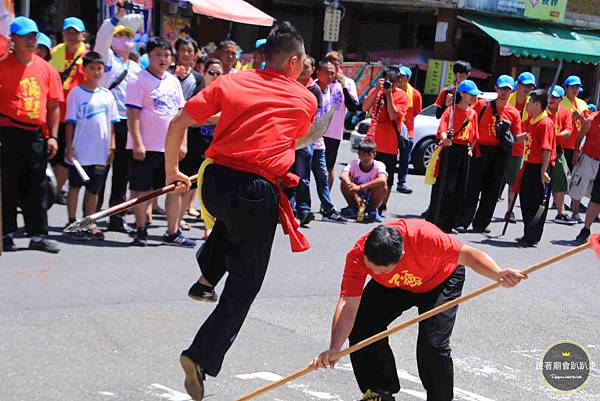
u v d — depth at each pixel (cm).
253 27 2466
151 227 955
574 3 2438
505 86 1072
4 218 786
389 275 475
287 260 873
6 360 548
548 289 862
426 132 1642
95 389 518
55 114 803
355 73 2056
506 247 1051
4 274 720
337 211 1146
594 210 1099
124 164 901
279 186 437
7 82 760
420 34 2566
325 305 729
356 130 1700
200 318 661
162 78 848
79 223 455
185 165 924
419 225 471
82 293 691
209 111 433
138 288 718
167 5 2050
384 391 499
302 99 436
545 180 1068
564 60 2481
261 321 672
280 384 455
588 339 704
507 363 627
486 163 1109
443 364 475
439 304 482
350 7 2456
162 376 545
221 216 431
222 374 559
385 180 1109
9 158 772
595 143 1244
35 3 1914
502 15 2342
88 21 1991
